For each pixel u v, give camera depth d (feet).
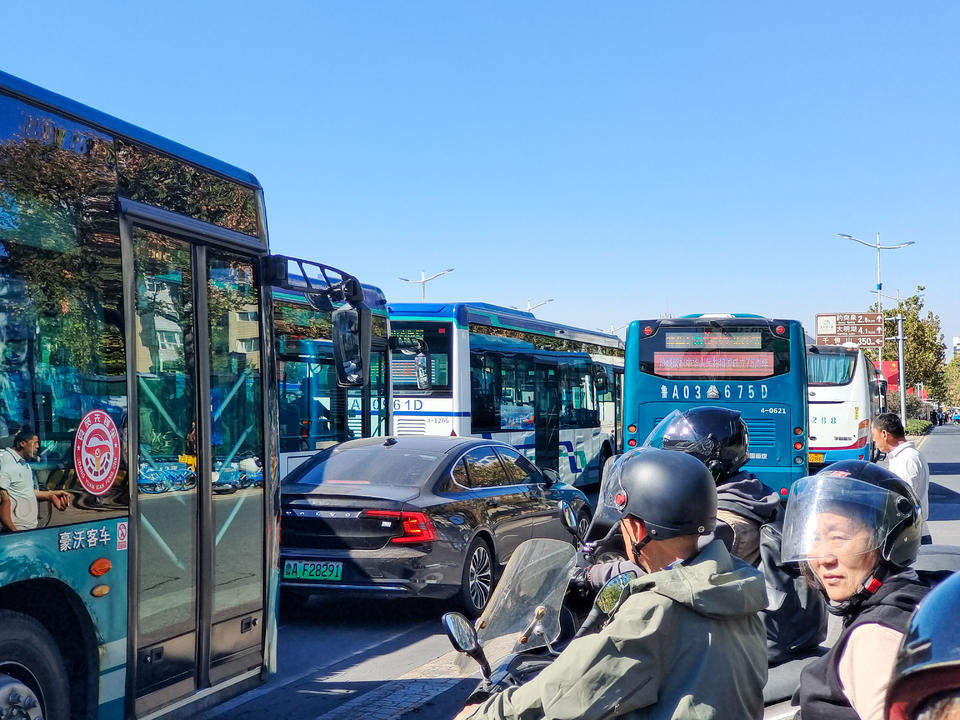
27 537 13.92
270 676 19.98
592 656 7.61
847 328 182.19
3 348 13.78
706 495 8.70
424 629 29.73
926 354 232.53
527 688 7.88
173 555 17.16
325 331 43.52
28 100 14.78
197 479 17.98
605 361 83.20
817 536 7.87
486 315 59.11
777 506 12.84
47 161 14.99
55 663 14.85
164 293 17.51
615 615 8.00
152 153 17.44
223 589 18.52
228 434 19.02
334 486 29.96
